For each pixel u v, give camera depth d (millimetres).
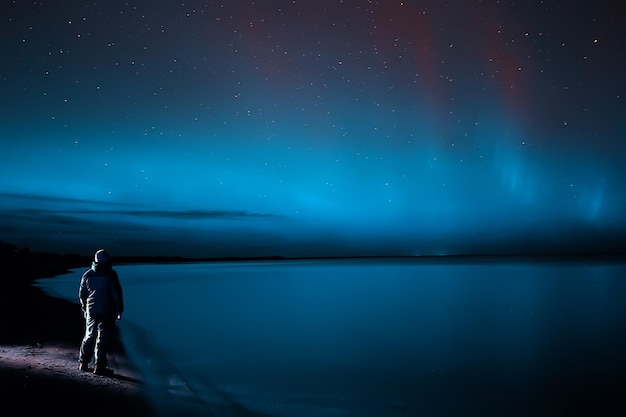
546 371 11969
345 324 19812
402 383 10453
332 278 63000
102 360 7871
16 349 9578
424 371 11742
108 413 6004
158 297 31250
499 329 18969
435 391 9867
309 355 13266
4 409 5793
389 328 18875
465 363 12836
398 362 12719
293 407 8031
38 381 7027
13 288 27906
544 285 45938
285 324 19500
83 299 8086
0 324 13109
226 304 27219
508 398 9500
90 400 6414
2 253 61125
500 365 12648
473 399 9367
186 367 10367
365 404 8641
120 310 8109
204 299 30094
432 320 21297
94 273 8023
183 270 102375
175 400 7172
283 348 14203
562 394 9852
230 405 7594
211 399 7734
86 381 7332
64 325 13195
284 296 33438
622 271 80125
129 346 11953
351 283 50375
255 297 32281
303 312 23766
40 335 11438
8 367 7742
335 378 10625
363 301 29922
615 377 11430
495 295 34562
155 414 6262
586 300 30656
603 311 24938
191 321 19500
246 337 15969
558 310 25312
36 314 15695
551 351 14672
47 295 23578
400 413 8281
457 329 18844
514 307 26828
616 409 8922
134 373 8453
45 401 6191
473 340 16453
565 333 18078
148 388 7469
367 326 19375
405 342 15852
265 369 11133
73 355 9219
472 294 35531
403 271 92562
